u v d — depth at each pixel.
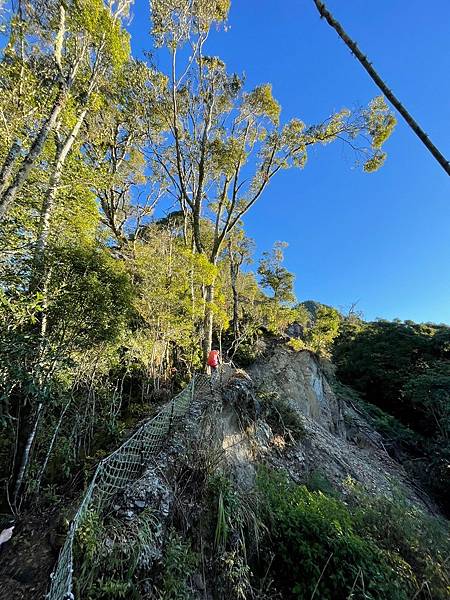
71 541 2.43
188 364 8.51
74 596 2.28
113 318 4.52
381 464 11.63
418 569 4.78
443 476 11.27
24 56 6.40
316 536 4.16
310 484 6.44
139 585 2.67
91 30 7.13
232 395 6.96
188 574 3.02
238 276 20.03
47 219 5.11
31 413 3.84
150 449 4.22
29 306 3.69
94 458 4.39
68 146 6.29
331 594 3.69
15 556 2.93
